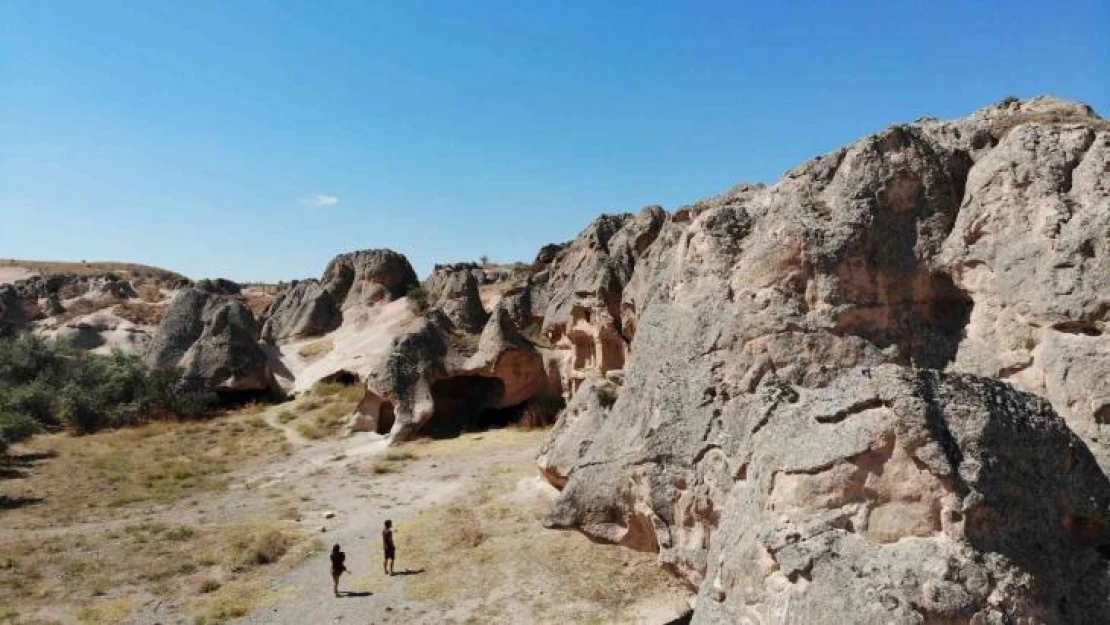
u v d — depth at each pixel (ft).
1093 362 35.88
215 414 140.26
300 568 64.23
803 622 24.08
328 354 167.22
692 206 71.46
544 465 63.72
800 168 50.39
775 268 46.42
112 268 325.62
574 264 129.49
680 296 51.29
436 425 120.47
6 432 112.88
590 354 110.52
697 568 37.76
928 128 50.98
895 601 22.71
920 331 44.68
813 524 25.67
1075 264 37.81
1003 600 22.33
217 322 151.12
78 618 55.11
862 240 45.57
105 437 124.16
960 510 23.47
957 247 44.04
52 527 78.89
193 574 64.03
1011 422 25.02
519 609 52.34
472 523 70.49
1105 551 24.81
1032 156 41.96
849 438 25.98
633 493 42.68
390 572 61.05
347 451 111.65
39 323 216.54
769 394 33.17
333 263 211.82
